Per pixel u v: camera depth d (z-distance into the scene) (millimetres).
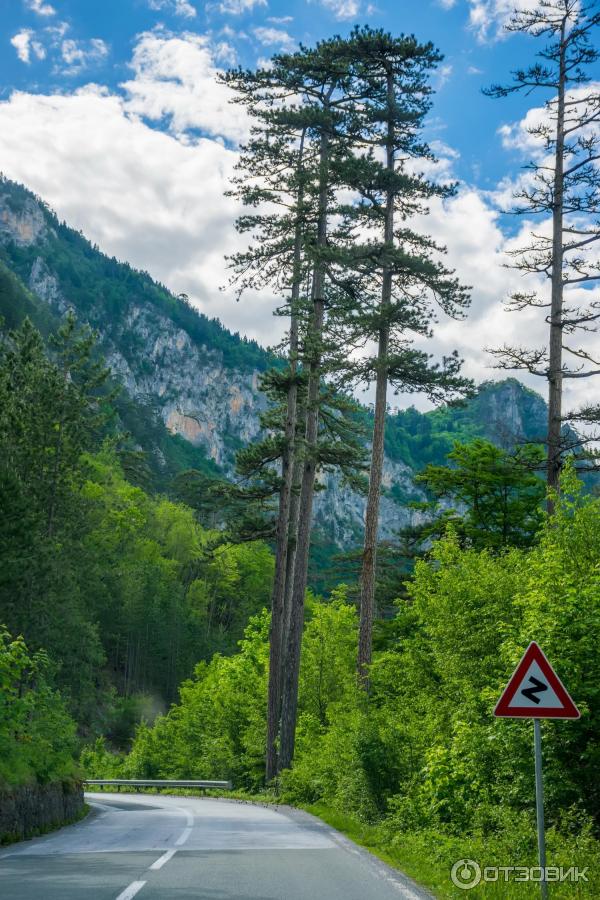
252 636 64125
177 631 100125
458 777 14852
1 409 42125
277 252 35250
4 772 16594
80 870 10906
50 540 43844
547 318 23391
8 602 39062
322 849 14211
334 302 33219
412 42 29734
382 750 20656
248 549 119688
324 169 31203
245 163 35344
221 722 56094
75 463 49188
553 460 22422
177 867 11297
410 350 27156
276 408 37469
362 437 34875
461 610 19500
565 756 12711
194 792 48781
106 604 89000
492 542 33031
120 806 31719
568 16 24109
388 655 25859
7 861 12031
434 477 35219
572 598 12727
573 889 9156
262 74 33625
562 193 23641
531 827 11758
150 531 115500
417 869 11594
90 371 53312
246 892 9141
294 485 38062
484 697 13953
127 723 87625
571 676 12555
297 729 39781
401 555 37875
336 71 32500
